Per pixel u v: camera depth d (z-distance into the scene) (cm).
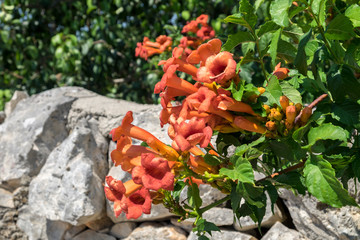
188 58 162
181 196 345
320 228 303
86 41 619
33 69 645
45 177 398
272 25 168
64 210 373
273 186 173
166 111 174
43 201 393
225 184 173
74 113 423
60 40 601
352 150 176
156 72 538
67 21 675
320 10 161
